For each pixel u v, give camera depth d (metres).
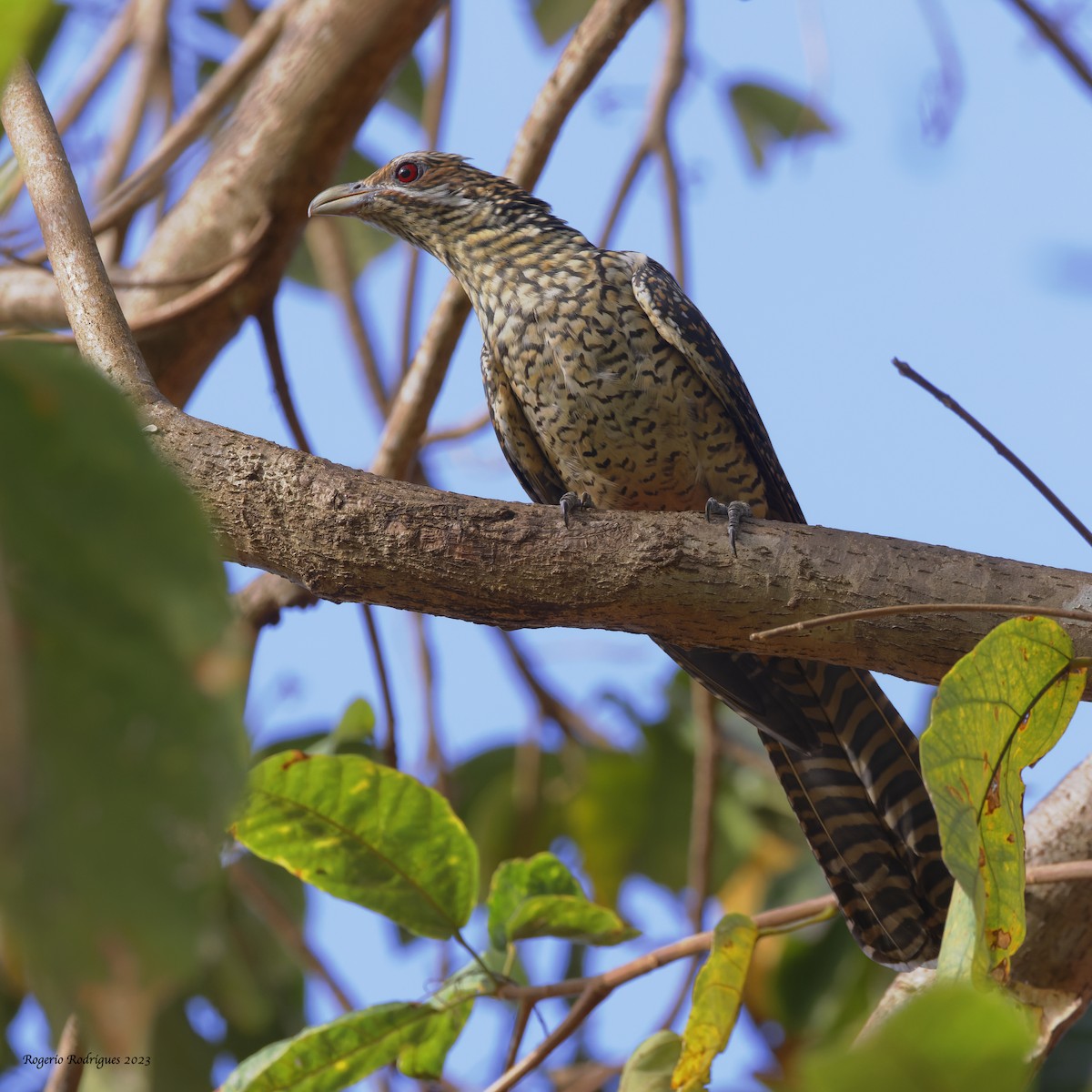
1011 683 4.54
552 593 6.01
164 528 2.08
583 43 9.27
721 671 8.98
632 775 11.58
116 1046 1.88
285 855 6.67
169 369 10.20
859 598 5.94
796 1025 9.62
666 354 9.81
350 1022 6.53
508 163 9.62
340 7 10.01
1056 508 5.59
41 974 1.87
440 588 5.98
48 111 6.99
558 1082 9.14
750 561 6.02
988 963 4.06
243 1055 9.29
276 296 10.16
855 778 8.76
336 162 10.22
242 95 11.95
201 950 1.92
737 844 11.28
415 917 6.78
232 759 2.02
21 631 1.97
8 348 2.11
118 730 1.98
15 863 1.84
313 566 5.99
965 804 4.25
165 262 10.36
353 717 9.67
